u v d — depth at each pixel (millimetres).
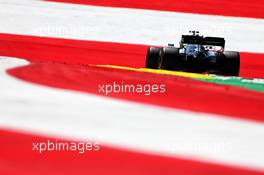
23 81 68125
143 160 64562
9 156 64500
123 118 66000
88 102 66812
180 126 65750
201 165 64500
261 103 67125
